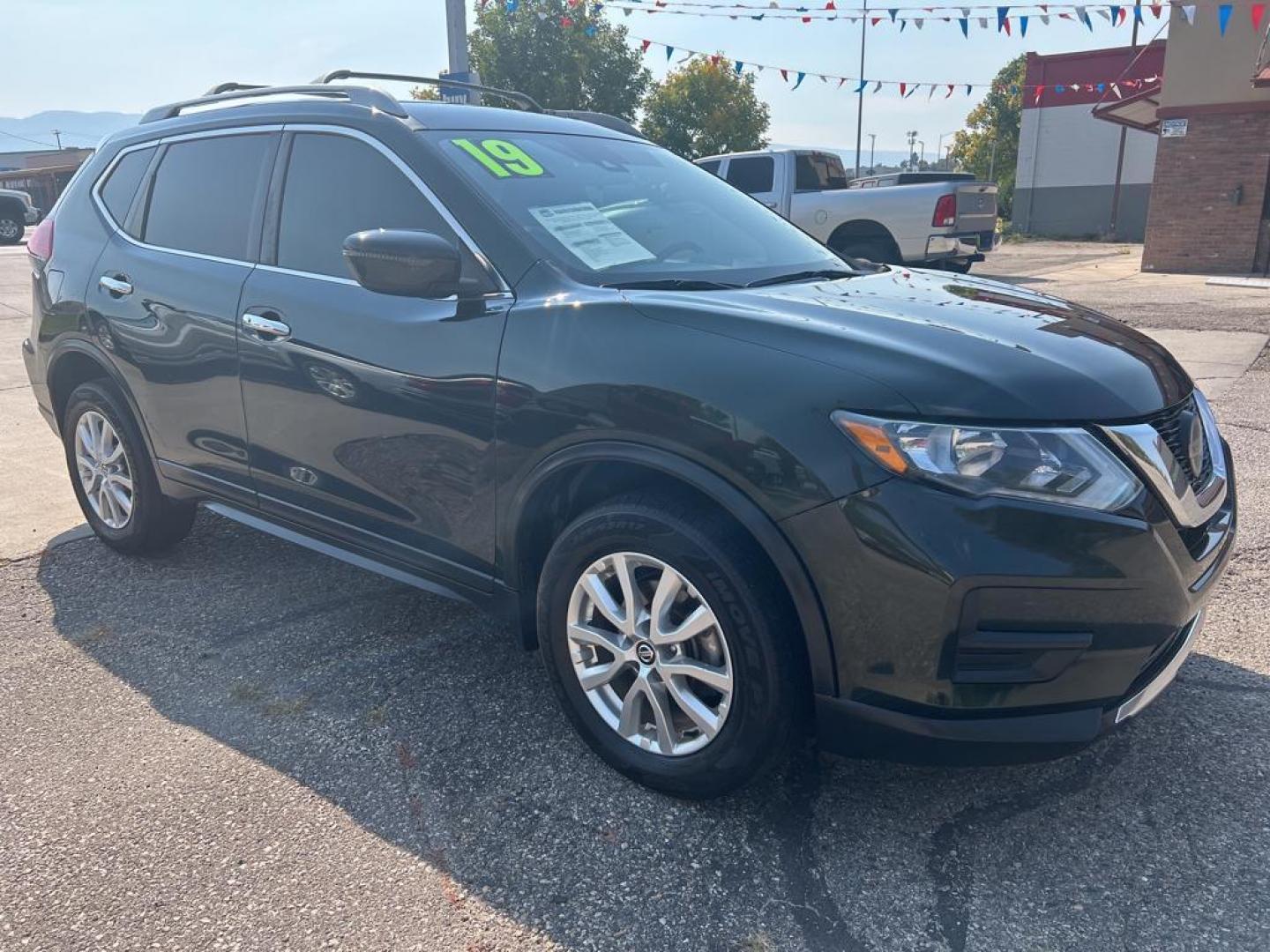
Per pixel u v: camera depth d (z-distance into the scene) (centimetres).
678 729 261
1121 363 248
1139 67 2912
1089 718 227
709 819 255
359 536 323
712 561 234
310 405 318
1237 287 1385
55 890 231
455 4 934
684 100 3369
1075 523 214
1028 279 1614
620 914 223
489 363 271
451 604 388
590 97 2911
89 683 328
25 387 807
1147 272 1719
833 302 268
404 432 293
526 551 282
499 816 258
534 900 228
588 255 290
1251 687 313
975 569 212
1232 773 269
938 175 1401
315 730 299
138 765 281
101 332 393
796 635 236
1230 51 1588
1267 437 587
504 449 270
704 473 235
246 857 243
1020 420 217
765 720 236
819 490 220
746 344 238
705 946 214
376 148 317
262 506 354
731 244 332
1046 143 3139
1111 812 255
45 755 286
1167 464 232
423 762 282
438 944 215
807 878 233
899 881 232
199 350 352
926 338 240
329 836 251
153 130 406
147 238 388
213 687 325
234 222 355
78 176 436
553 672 277
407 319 292
